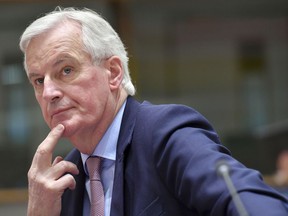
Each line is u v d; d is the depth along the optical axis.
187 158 2.88
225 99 10.52
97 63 3.27
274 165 10.23
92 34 3.26
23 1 10.08
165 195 3.03
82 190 3.48
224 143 10.43
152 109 3.28
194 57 10.55
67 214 3.48
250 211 2.53
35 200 3.28
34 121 9.96
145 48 10.48
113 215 3.15
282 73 10.52
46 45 3.21
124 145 3.24
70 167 3.32
